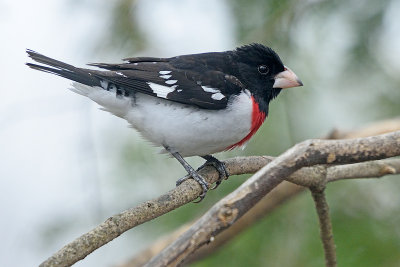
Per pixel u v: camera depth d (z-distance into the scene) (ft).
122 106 25.81
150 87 25.49
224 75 26.73
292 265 29.76
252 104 26.37
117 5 34.22
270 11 33.78
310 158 19.19
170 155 26.91
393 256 29.48
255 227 30.76
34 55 25.13
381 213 30.94
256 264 30.09
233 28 34.14
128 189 31.73
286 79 28.22
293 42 33.58
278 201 29.14
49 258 17.80
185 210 31.30
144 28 34.50
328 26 33.53
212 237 17.03
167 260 16.49
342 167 25.34
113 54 34.35
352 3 33.24
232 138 26.27
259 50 27.96
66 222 31.32
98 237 18.52
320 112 33.04
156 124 25.68
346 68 33.27
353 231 30.17
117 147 32.48
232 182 31.14
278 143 31.99
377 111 33.22
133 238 32.83
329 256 24.88
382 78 33.22
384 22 32.89
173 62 27.12
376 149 19.62
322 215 24.39
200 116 25.52
